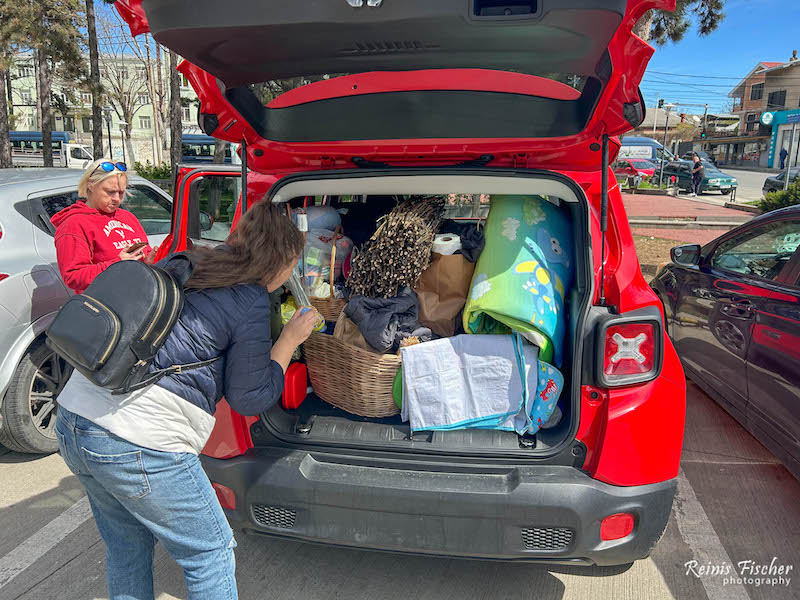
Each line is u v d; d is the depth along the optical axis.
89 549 2.93
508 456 2.15
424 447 2.21
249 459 2.27
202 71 2.09
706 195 24.84
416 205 2.63
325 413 2.55
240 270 1.86
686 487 3.40
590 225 2.26
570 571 2.71
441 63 1.99
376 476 2.16
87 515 3.23
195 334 1.79
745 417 3.62
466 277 2.53
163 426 1.77
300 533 2.24
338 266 2.85
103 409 1.74
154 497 1.78
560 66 1.93
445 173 2.30
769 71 50.97
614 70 1.84
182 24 1.71
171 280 1.78
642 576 2.67
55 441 3.91
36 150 36.56
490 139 2.29
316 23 1.66
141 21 1.95
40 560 2.84
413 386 2.30
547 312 2.28
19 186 3.97
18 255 3.68
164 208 5.21
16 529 3.10
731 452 3.80
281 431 2.34
